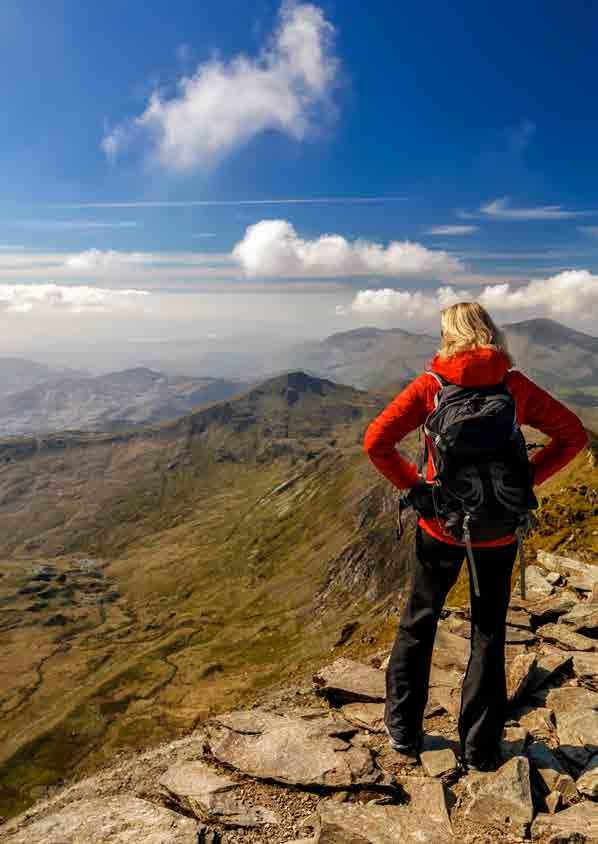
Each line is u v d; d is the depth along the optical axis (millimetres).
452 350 4332
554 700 5961
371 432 4559
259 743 5074
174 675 149750
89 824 4031
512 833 4039
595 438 35875
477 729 4758
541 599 9297
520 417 4430
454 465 4199
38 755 111750
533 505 4301
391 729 5074
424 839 3836
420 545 4844
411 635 5020
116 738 114312
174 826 3969
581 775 4688
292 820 4230
